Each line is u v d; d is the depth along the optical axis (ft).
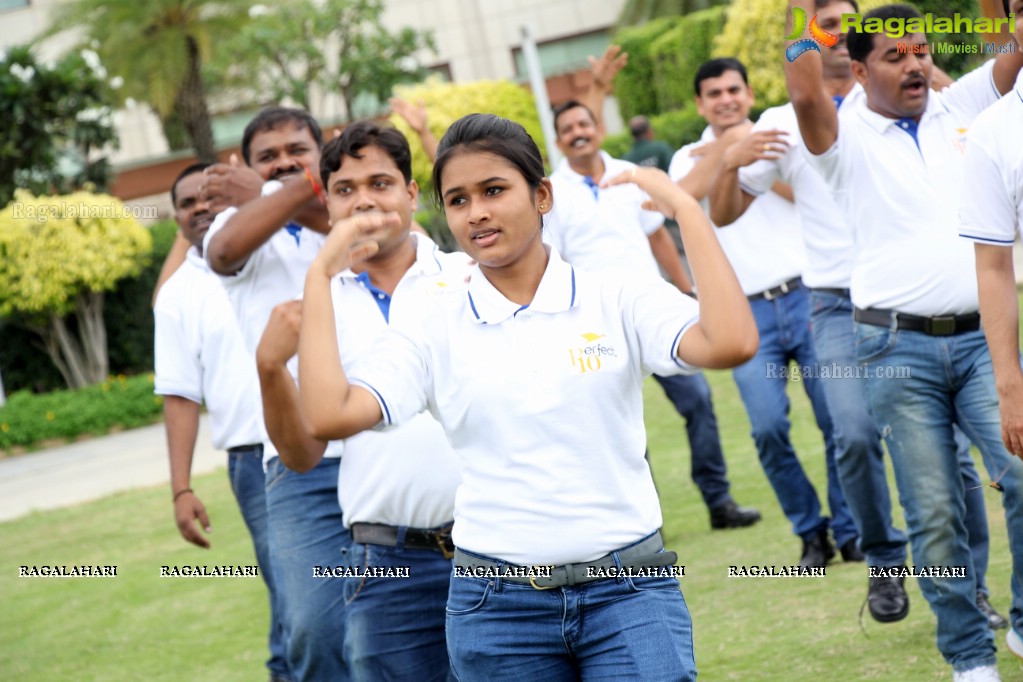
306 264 18.11
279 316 12.54
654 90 96.84
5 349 77.61
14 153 82.48
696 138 82.84
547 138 67.26
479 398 11.49
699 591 23.39
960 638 16.14
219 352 21.31
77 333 77.51
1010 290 14.57
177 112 103.30
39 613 30.50
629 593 11.44
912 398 16.76
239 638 25.81
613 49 28.76
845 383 20.36
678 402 27.68
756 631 20.49
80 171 88.22
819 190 21.49
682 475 34.14
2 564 36.73
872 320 17.22
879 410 17.07
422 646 15.53
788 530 26.71
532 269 11.78
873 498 19.31
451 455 15.26
